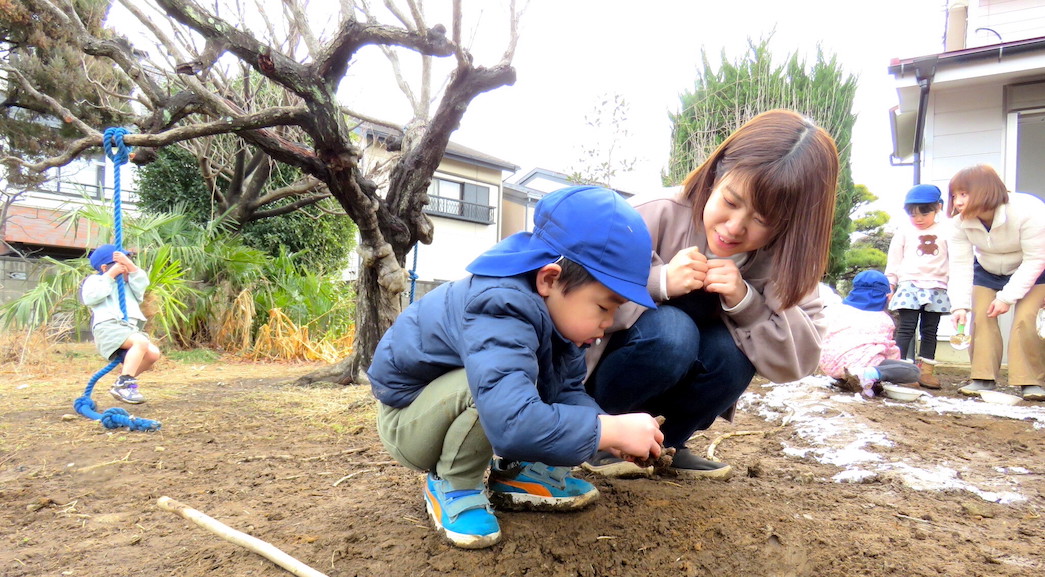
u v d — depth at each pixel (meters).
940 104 6.95
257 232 10.61
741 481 2.38
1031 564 1.66
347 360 5.21
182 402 4.31
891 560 1.65
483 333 1.45
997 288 4.76
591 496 1.94
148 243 7.74
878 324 4.65
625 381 2.17
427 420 1.65
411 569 1.56
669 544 1.69
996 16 7.89
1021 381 4.55
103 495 2.28
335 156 4.12
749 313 2.06
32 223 14.63
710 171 1.99
